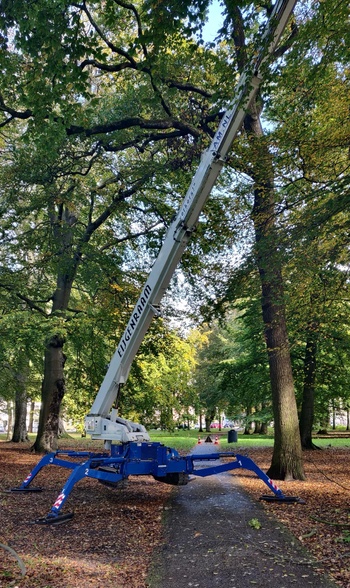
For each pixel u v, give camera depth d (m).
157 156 17.70
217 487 11.06
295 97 9.92
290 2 7.58
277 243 8.61
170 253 9.01
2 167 16.72
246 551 6.00
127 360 9.77
